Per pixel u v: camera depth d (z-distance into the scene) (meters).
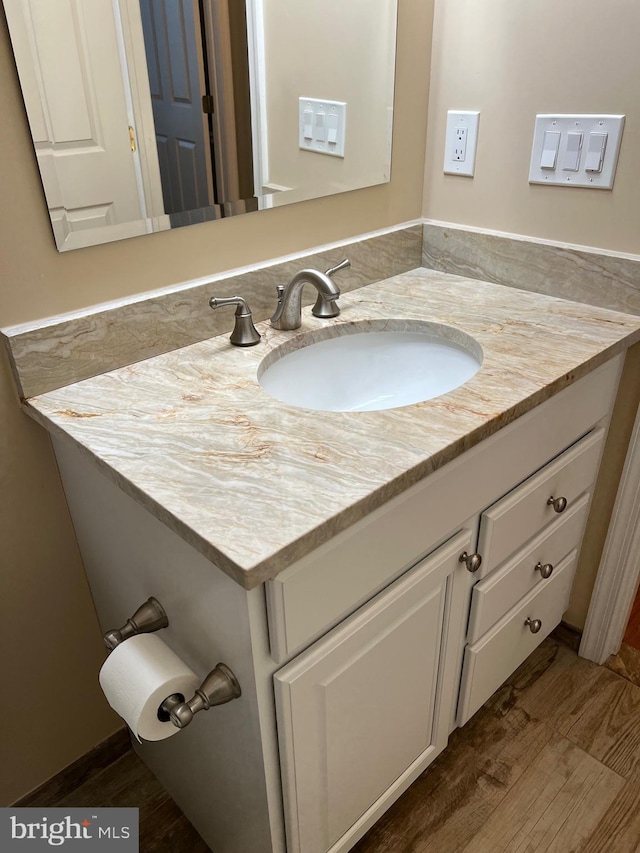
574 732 1.43
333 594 0.82
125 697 0.86
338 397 1.26
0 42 0.83
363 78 1.23
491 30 1.23
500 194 1.34
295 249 1.27
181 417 0.93
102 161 0.96
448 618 1.09
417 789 1.33
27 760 1.30
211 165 1.08
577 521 1.38
